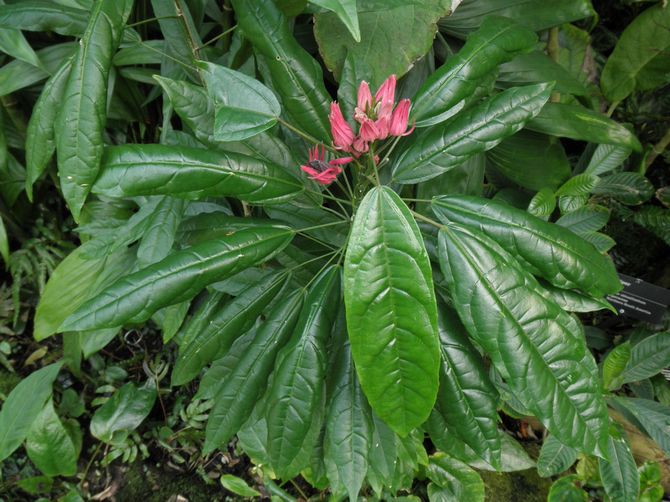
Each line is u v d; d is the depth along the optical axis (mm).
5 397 802
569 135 622
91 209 783
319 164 494
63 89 512
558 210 788
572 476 712
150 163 450
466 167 641
